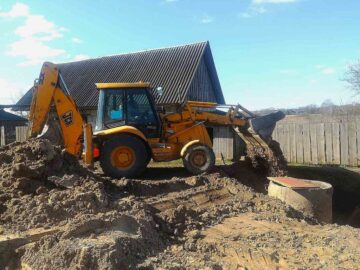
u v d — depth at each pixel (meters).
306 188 9.45
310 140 16.89
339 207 13.26
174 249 6.31
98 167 12.84
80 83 29.11
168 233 7.04
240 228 7.50
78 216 6.26
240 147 13.71
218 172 11.33
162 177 11.41
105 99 11.48
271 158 12.27
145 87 11.57
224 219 8.05
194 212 7.98
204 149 11.21
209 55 27.62
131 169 10.74
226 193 9.66
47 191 7.14
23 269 5.26
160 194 9.21
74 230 5.71
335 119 20.88
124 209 7.16
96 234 5.77
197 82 26.20
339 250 6.45
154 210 7.91
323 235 7.18
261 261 6.02
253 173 12.45
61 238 5.57
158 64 27.64
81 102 26.97
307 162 16.97
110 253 5.14
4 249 5.45
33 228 5.98
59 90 10.52
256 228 7.51
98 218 6.07
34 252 5.40
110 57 30.91
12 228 5.95
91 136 10.41
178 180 9.94
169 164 15.34
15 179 7.26
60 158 8.43
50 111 10.61
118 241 5.55
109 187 8.81
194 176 10.36
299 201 9.37
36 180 7.45
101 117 11.48
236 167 12.46
